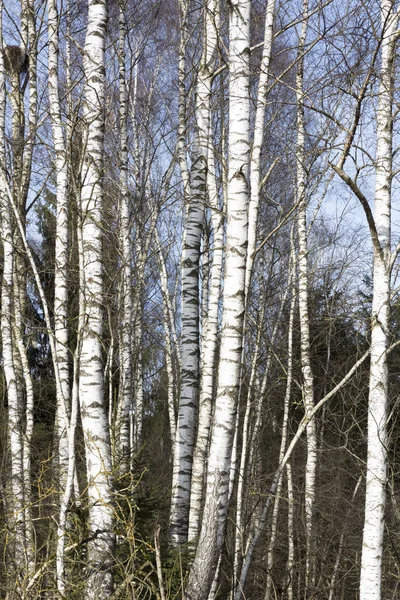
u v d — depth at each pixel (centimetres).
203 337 1341
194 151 1005
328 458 1357
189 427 938
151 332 1648
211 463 605
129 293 1052
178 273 1698
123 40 1169
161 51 1519
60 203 899
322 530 1229
